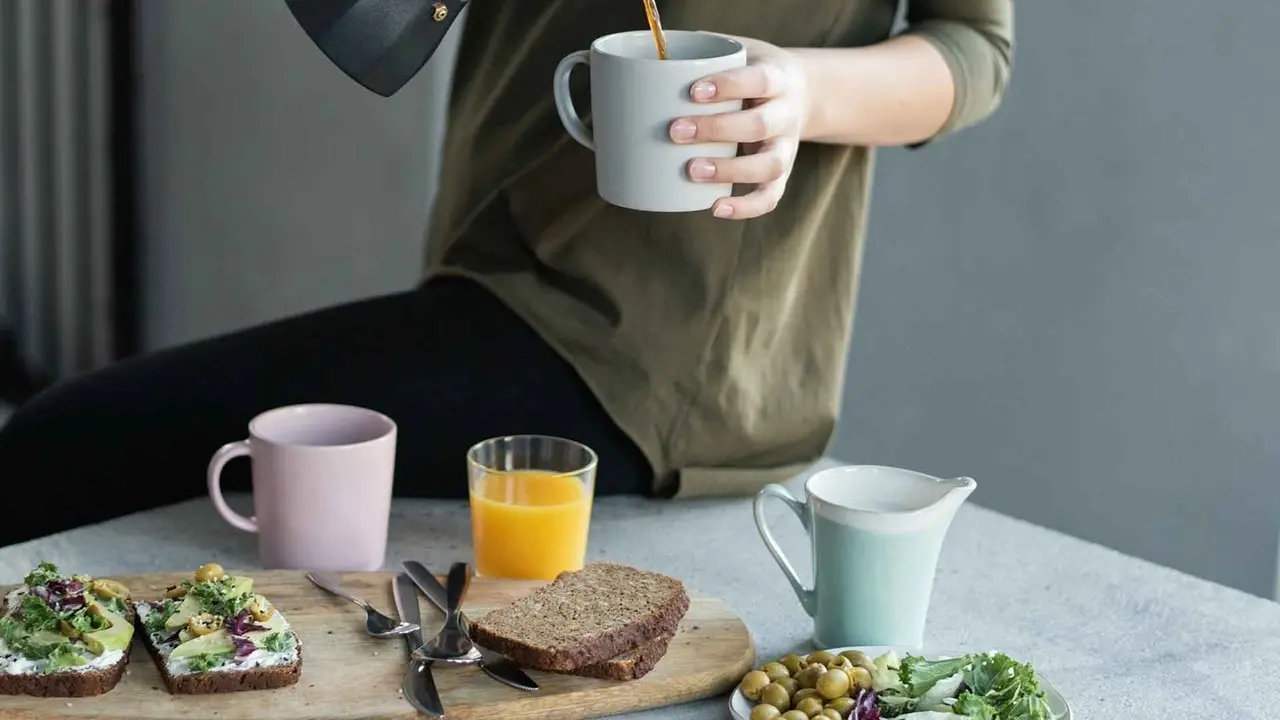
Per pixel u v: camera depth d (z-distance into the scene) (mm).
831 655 977
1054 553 1268
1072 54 1918
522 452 1176
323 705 906
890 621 1035
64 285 2770
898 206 2158
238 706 899
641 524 1286
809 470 1422
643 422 1313
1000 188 2027
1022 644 1095
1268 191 1770
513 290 1331
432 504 1312
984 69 1314
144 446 1275
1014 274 2037
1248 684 1051
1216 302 1845
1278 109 1745
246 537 1215
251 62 2547
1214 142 1809
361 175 2389
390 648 982
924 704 905
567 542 1131
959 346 2123
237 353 1317
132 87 2758
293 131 2494
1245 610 1175
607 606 1002
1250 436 1843
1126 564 1253
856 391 2277
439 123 2221
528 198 1314
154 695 905
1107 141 1907
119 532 1207
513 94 1322
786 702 935
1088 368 1985
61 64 2664
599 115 1020
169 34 2691
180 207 2768
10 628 913
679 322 1289
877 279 2211
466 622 1012
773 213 1284
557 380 1322
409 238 2316
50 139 2723
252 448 1123
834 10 1293
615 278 1293
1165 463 1930
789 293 1316
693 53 1052
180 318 2828
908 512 1010
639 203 1026
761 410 1348
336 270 2484
